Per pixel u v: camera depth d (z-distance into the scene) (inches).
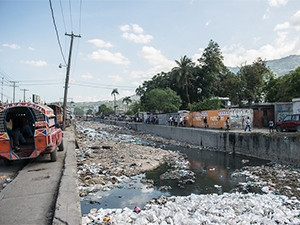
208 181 538.6
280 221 298.7
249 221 296.2
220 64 2235.5
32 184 319.0
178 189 478.9
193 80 2255.2
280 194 426.9
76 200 255.0
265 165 670.5
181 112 1542.8
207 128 1238.9
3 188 319.3
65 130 1226.6
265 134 757.9
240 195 415.2
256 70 1558.8
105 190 458.0
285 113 1099.3
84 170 548.1
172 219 298.8
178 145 1149.7
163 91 1978.3
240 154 862.5
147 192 454.9
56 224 202.5
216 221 298.8
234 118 1109.1
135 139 1375.5
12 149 394.6
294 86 1134.4
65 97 1151.6
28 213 232.5
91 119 3978.8
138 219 291.0
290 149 656.4
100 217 305.1
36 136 389.4
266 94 1702.8
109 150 866.1
